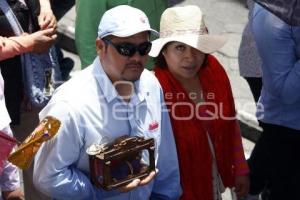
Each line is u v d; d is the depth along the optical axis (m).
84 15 6.92
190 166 6.02
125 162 5.17
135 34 4.95
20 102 6.79
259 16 6.18
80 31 6.99
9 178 6.04
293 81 6.15
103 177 5.07
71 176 5.17
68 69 10.69
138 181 5.21
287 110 6.75
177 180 5.79
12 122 6.77
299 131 6.86
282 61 6.16
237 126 6.50
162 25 5.92
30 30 6.79
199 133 5.99
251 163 7.48
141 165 5.30
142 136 5.27
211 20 11.90
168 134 5.68
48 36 6.66
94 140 5.14
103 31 5.00
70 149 5.09
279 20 6.03
